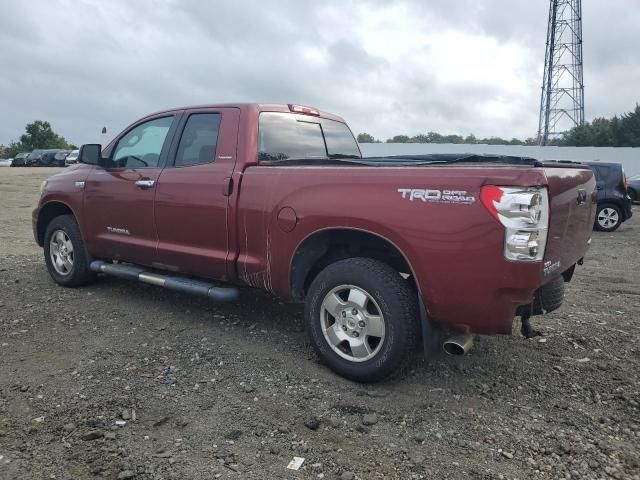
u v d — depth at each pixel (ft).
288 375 13.04
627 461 9.68
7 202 54.70
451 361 13.97
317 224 12.80
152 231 16.80
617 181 42.09
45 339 15.17
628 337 15.85
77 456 9.69
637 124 195.42
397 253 12.60
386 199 11.78
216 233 15.02
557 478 9.18
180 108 16.80
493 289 10.66
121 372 13.10
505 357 14.30
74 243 19.65
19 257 26.45
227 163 14.98
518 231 10.26
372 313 12.47
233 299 15.16
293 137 16.52
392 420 11.07
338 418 11.12
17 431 10.48
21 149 271.90
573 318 17.63
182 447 10.02
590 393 12.31
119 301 18.69
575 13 182.60
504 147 112.78
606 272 25.81
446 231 10.98
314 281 13.16
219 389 12.30
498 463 9.62
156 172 16.65
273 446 10.06
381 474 9.29
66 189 19.62
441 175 11.17
